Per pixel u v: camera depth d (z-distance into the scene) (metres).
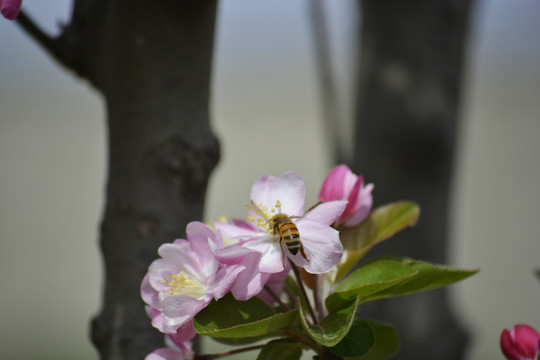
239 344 0.47
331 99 0.79
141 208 0.50
